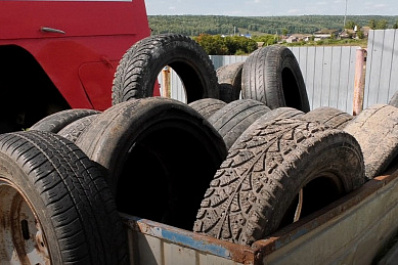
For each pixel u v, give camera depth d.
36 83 5.57
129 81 4.62
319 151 2.21
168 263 2.08
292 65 6.03
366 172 3.01
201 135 2.94
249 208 2.01
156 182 3.19
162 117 2.68
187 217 3.06
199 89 5.60
